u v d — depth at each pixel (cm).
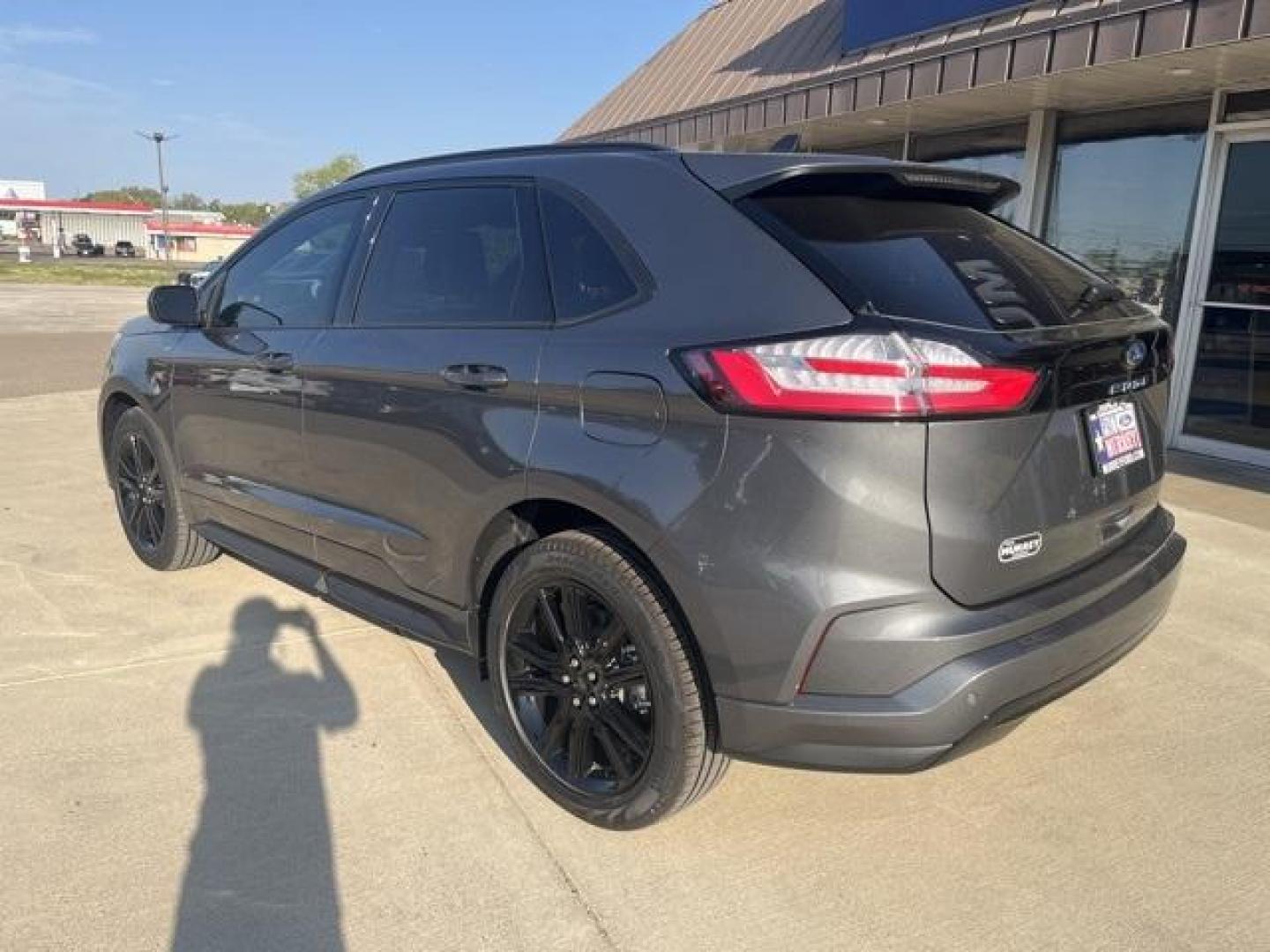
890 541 221
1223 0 533
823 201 262
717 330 238
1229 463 729
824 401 219
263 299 395
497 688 297
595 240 277
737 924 242
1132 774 311
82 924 237
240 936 235
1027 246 291
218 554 484
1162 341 284
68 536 533
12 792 290
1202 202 741
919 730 223
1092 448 255
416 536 317
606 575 258
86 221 10075
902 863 266
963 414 220
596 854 268
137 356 461
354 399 331
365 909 245
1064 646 239
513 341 283
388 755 315
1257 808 293
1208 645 405
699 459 236
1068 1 639
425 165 350
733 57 1168
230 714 339
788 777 308
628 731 266
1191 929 242
